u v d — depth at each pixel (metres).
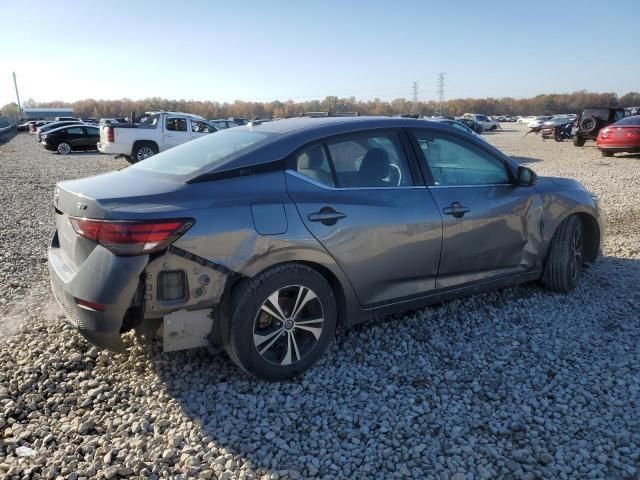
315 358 3.45
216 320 3.16
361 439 2.83
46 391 3.25
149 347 3.75
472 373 3.49
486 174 4.31
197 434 2.85
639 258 5.94
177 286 2.94
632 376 3.37
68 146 26.88
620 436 2.78
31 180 14.76
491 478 2.51
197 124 18.80
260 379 3.29
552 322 4.24
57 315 4.35
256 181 3.22
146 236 2.80
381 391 3.28
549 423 2.90
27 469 2.56
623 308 4.50
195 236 2.91
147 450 2.73
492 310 4.47
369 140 3.75
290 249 3.18
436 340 3.93
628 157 18.11
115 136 17.59
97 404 3.14
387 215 3.59
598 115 23.66
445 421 2.96
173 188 3.06
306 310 3.41
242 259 3.04
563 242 4.67
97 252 2.88
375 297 3.67
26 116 103.31
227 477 2.53
